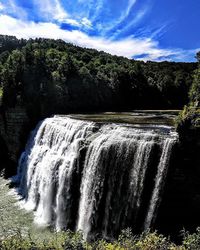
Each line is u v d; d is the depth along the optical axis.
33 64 60.59
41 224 32.78
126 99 76.19
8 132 54.38
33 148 47.22
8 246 16.30
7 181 48.56
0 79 58.44
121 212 28.19
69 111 62.03
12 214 35.34
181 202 24.98
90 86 69.12
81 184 32.41
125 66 91.44
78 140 34.16
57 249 15.88
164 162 25.50
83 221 30.78
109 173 29.45
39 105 56.78
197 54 27.98
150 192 26.45
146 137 27.86
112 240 27.95
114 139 30.25
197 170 24.08
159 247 15.09
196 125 23.92
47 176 37.25
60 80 63.03
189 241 15.01
